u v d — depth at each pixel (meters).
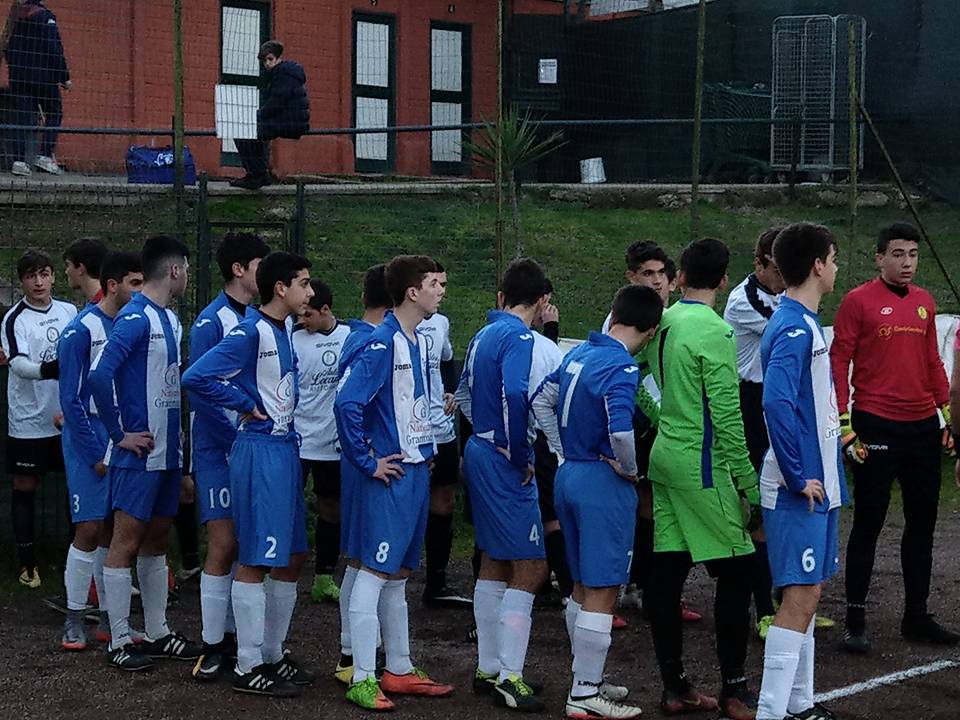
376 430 5.27
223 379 5.25
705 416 5.02
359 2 16.36
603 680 5.49
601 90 15.76
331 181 14.48
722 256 5.21
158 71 13.89
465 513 7.07
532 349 5.36
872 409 6.09
